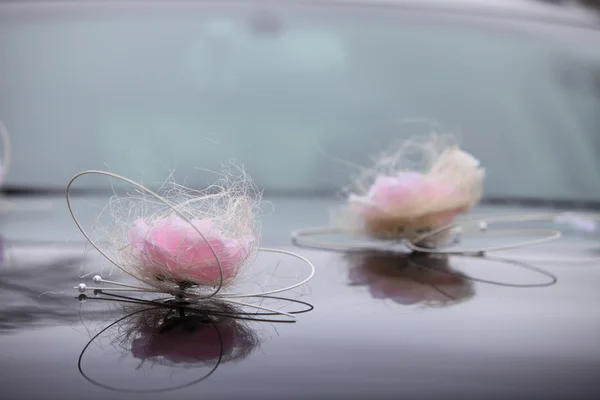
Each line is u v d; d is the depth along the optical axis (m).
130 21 2.98
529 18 3.16
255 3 3.08
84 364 0.98
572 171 2.53
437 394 0.88
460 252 1.77
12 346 1.05
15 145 2.56
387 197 1.74
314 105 2.69
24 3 3.09
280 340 1.08
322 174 2.44
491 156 2.54
